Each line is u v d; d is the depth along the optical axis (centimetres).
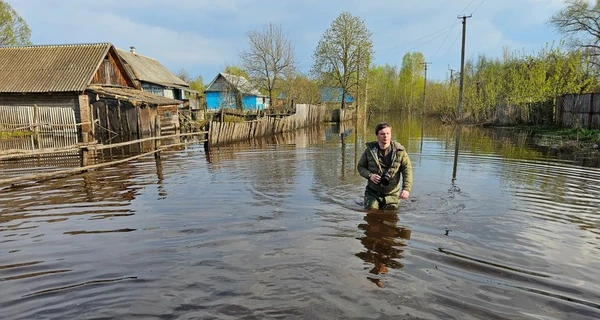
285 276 316
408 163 525
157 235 426
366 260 350
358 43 3644
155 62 3653
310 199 584
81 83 1966
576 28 2720
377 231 431
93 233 438
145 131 2158
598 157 1037
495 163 941
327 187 671
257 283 304
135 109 2080
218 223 466
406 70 6369
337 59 3700
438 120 3841
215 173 827
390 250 374
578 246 388
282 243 393
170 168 901
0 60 2206
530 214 500
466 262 347
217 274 322
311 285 300
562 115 1902
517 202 563
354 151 1247
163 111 2438
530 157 1045
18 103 2052
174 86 3369
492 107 2717
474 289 297
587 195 605
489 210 519
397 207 534
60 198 607
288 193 627
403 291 291
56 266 346
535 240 405
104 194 632
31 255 374
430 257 358
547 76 2397
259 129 1914
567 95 1836
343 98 3822
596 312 263
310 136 1980
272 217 489
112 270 335
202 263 345
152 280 313
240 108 3806
